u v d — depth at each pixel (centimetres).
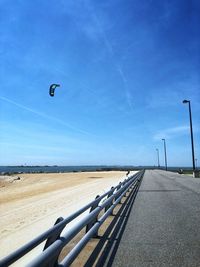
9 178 6650
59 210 1524
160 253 645
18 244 846
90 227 707
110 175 7206
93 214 677
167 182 3250
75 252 485
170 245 705
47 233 380
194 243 719
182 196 1773
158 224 945
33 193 2909
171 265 571
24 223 1200
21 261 639
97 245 707
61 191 2944
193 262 586
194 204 1408
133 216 1094
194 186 2623
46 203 1905
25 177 7269
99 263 585
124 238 773
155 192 2050
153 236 791
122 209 1267
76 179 5659
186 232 830
